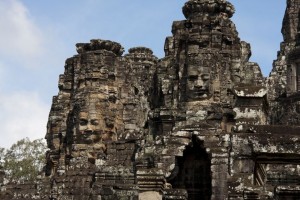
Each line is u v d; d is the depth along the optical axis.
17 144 96.94
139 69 70.88
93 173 52.88
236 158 28.08
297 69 72.88
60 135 61.44
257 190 27.66
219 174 34.88
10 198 54.50
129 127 58.41
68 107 61.88
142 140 51.19
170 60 52.09
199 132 39.09
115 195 45.22
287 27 86.69
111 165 52.97
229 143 28.94
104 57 59.44
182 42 51.22
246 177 27.89
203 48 50.06
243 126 28.50
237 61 50.66
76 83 59.75
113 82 59.28
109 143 55.31
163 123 47.62
